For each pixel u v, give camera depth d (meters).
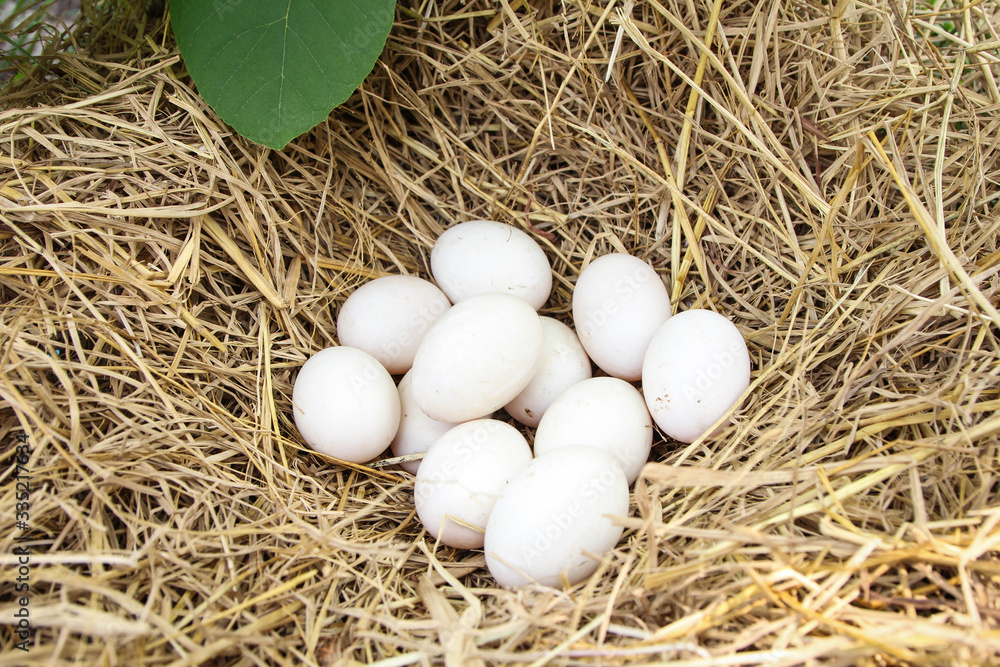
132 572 0.51
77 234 0.56
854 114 0.60
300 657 0.50
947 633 0.46
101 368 0.54
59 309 0.55
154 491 0.53
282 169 0.62
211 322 0.59
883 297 0.57
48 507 0.51
